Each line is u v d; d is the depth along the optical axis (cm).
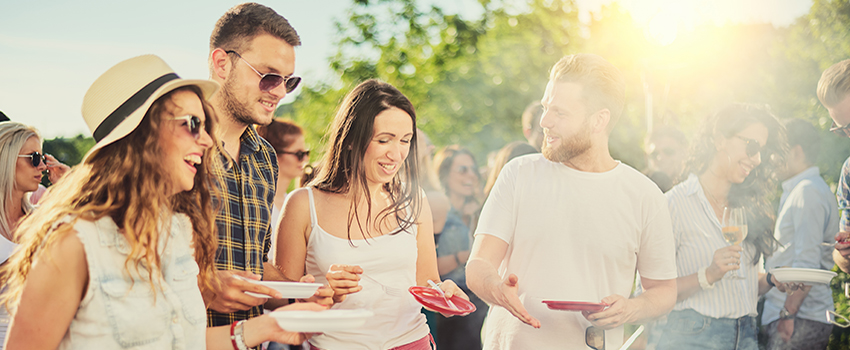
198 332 157
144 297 145
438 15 1736
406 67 1644
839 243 312
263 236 221
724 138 282
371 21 1641
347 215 219
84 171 144
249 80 212
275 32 216
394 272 220
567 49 1727
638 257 249
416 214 232
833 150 496
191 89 154
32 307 130
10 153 283
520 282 246
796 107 606
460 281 380
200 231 170
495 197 254
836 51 641
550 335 238
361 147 216
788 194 363
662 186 398
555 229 240
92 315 136
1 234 278
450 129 1545
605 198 238
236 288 175
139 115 142
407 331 220
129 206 140
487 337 257
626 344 236
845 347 368
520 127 1594
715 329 265
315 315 152
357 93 222
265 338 165
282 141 396
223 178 207
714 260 261
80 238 134
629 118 1150
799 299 348
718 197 289
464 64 1675
